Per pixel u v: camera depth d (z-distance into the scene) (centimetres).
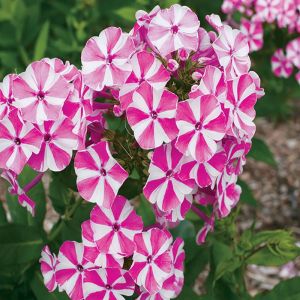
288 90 92
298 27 75
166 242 39
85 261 40
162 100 36
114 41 39
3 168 39
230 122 38
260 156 78
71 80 39
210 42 42
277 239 52
